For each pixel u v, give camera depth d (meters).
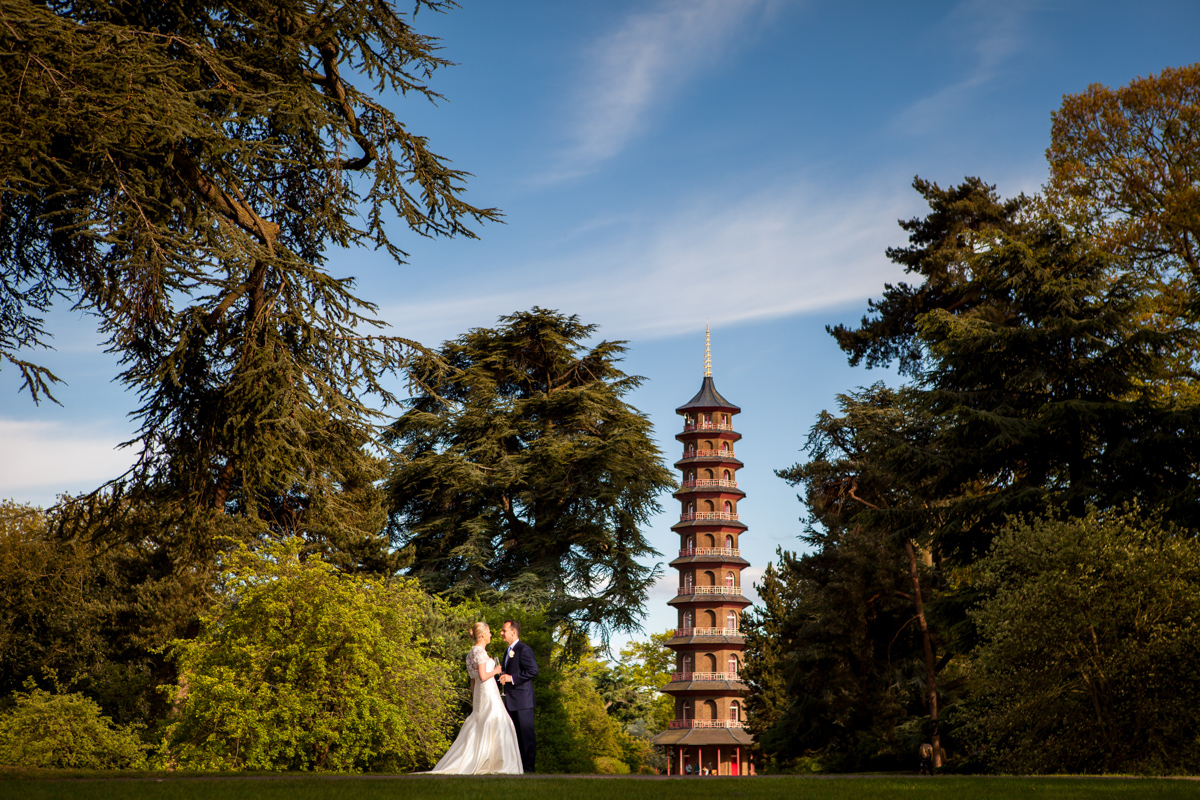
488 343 40.94
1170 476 23.34
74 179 12.45
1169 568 16.08
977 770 21.61
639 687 82.38
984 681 17.80
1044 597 16.28
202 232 13.75
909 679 34.06
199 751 21.62
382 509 38.62
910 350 38.75
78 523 16.84
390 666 23.53
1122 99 31.77
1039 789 8.03
